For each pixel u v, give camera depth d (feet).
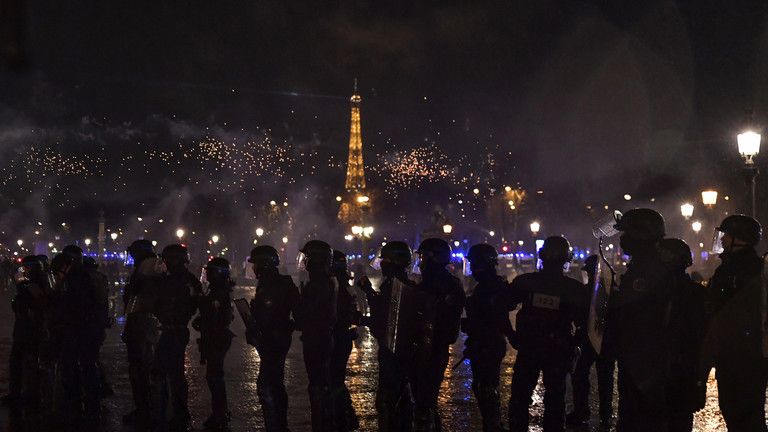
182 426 32.76
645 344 20.98
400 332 27.30
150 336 34.19
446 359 27.71
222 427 33.22
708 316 23.13
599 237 23.40
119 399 41.47
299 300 29.86
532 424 34.17
